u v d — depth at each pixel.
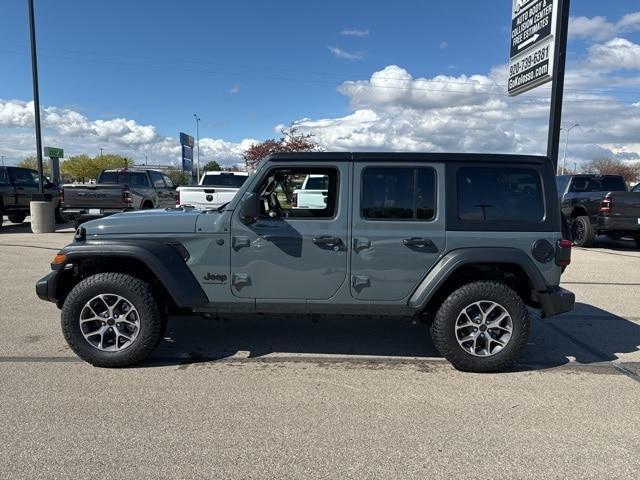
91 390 3.83
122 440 3.10
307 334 5.32
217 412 3.50
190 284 4.27
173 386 3.93
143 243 4.22
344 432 3.24
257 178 4.29
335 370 4.33
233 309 4.34
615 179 14.32
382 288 4.27
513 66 11.52
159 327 4.26
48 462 2.85
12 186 15.32
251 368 4.34
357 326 5.62
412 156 4.26
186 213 4.57
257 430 3.25
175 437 3.15
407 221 4.23
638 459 2.97
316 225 4.25
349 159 4.26
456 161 4.26
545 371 4.37
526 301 4.60
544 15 9.95
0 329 5.32
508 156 4.27
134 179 15.77
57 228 15.88
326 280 4.28
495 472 2.82
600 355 4.80
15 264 8.98
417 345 5.02
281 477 2.75
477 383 4.08
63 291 4.53
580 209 12.86
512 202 4.27
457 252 4.19
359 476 2.77
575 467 2.88
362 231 4.23
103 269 4.46
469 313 4.29
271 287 4.30
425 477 2.77
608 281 8.23
